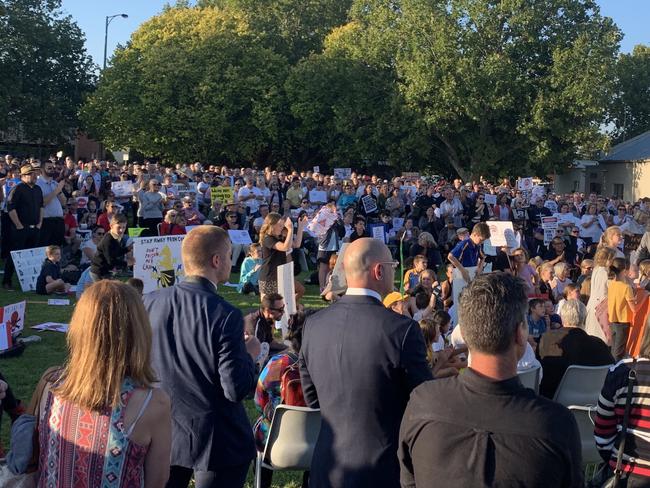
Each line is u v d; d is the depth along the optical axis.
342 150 40.56
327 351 3.16
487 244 13.06
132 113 39.72
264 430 4.79
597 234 19.77
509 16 37.75
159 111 40.19
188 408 3.42
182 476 3.58
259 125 40.06
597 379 5.46
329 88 40.47
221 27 42.00
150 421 2.44
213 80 40.25
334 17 50.56
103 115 41.09
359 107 39.03
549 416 2.17
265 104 40.56
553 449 2.12
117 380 2.42
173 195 18.28
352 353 3.09
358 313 3.17
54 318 10.61
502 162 39.38
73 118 45.94
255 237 17.50
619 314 7.80
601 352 5.60
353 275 3.26
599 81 36.12
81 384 2.41
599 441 3.10
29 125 43.28
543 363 5.73
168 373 3.44
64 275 13.57
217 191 18.80
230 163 44.56
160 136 40.25
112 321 2.43
